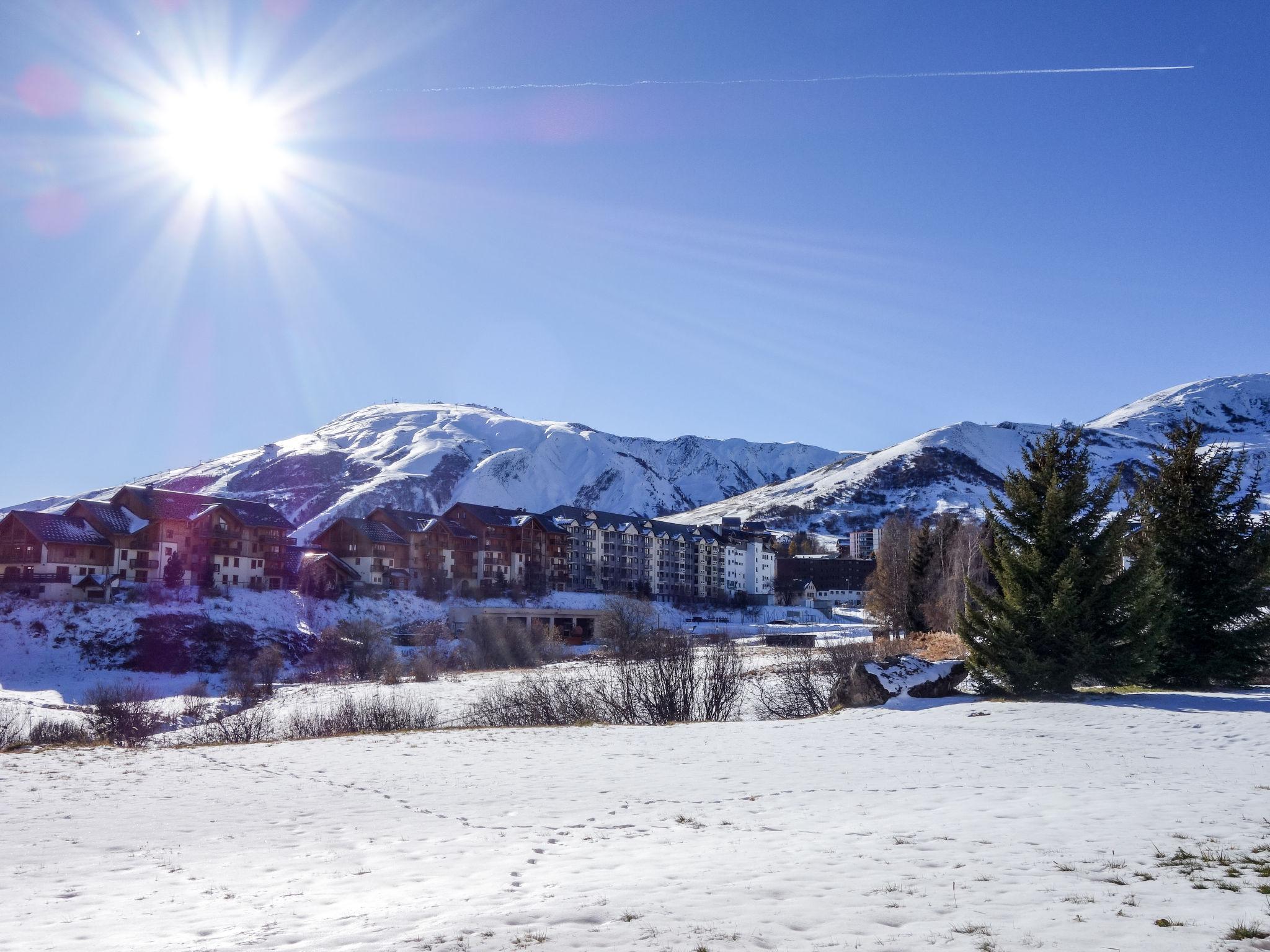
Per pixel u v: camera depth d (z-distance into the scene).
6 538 95.44
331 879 13.27
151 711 51.66
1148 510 42.62
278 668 79.81
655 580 186.88
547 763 25.91
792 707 45.19
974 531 96.62
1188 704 34.03
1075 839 13.78
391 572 131.00
